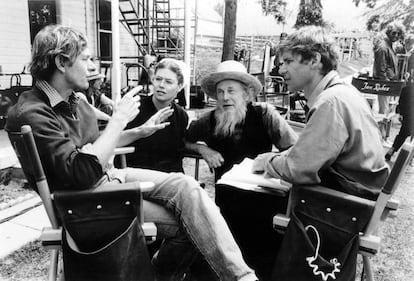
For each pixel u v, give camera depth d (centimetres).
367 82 415
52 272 142
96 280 128
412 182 376
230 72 213
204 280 182
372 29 862
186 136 240
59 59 134
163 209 154
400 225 279
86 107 163
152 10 905
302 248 133
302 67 156
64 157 125
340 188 143
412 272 212
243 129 225
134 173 162
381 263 223
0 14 518
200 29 1191
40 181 126
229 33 555
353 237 129
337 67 157
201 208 145
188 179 153
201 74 980
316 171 135
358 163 138
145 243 136
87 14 687
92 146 132
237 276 139
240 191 180
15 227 255
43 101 135
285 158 143
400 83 391
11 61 540
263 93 557
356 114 137
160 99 223
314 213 134
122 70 739
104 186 132
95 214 129
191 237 146
